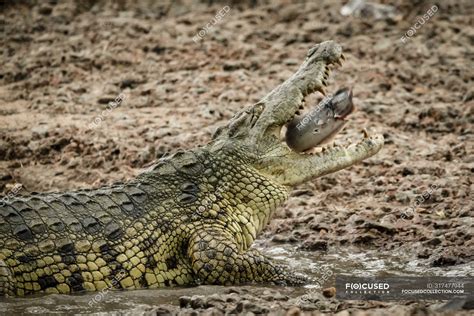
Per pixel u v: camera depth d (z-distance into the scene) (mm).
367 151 33812
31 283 29141
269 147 33219
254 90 51562
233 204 32406
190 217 31609
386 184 40281
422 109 48969
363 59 57250
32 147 44844
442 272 31828
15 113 49469
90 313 27469
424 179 40312
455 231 34656
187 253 31234
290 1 66625
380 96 51469
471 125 47656
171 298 29141
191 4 67438
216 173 32469
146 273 30500
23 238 29469
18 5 66250
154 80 53844
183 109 49344
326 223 36938
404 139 45656
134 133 45625
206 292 29781
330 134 33688
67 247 29766
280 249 35562
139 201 31422
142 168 42812
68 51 58000
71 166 43344
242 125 33375
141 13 65625
